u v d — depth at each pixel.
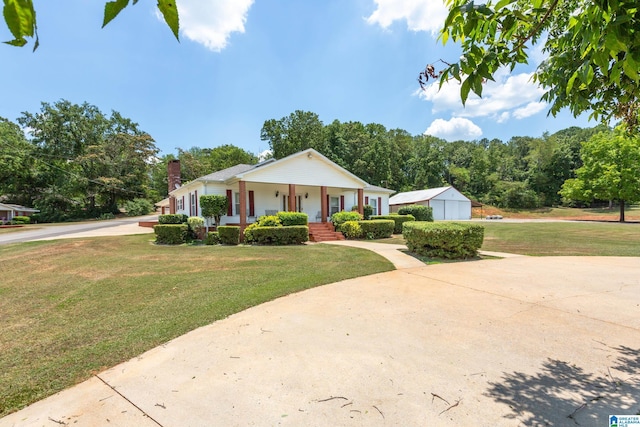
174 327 3.90
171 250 11.43
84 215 36.78
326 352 3.13
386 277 6.44
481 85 1.76
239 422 2.10
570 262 8.07
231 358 3.04
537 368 2.75
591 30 1.44
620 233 16.41
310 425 2.06
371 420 2.09
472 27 1.64
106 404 2.35
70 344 3.52
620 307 4.39
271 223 14.00
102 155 36.28
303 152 16.58
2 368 2.98
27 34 0.93
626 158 27.95
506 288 5.49
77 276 7.08
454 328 3.71
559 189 49.41
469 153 62.84
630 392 2.35
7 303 5.21
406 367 2.80
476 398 2.32
